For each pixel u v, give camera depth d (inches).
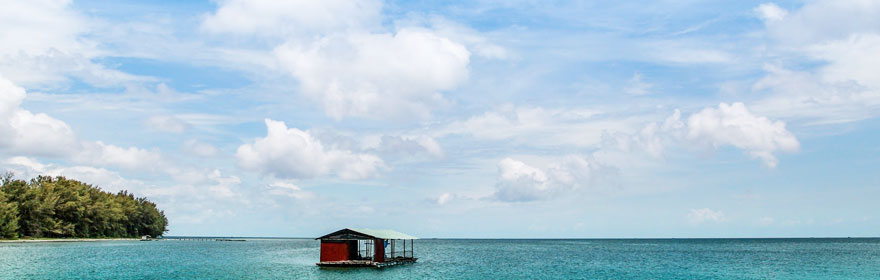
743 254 6397.6
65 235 7465.6
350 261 3090.6
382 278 2792.8
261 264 3890.3
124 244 7003.0
